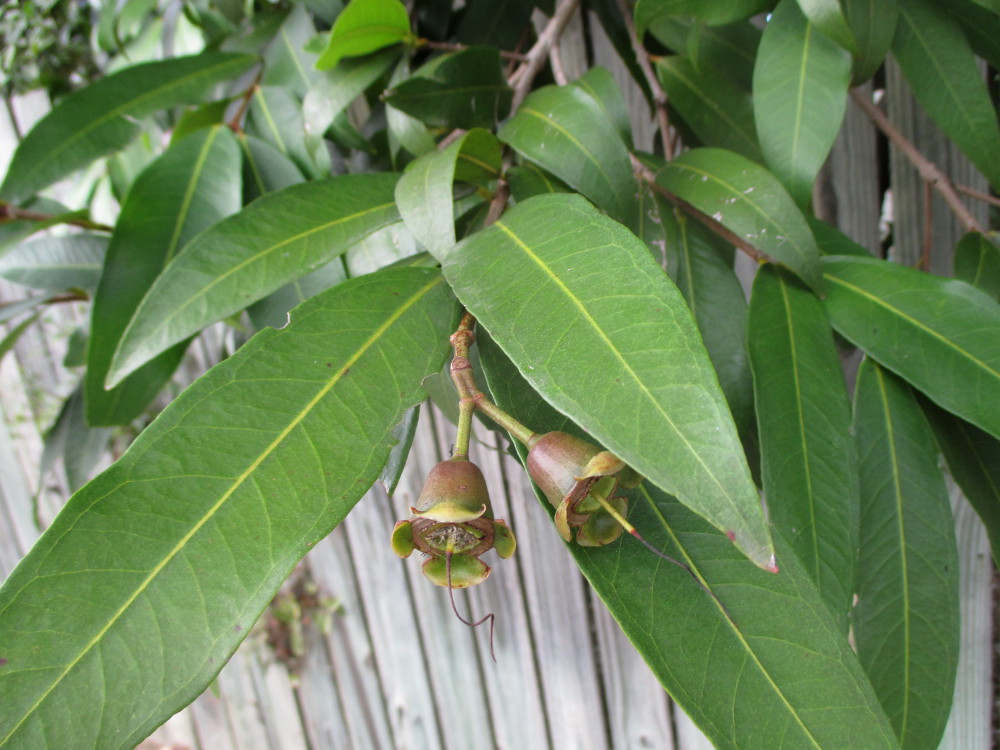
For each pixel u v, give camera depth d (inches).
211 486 7.8
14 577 7.1
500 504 26.9
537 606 28.2
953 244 18.0
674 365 7.2
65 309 33.8
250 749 39.0
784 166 12.6
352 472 8.0
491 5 18.4
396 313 9.1
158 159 14.4
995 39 13.8
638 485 8.7
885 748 7.7
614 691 27.7
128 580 7.3
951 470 11.5
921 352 11.0
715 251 13.2
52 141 15.7
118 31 21.8
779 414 10.8
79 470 21.7
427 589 31.0
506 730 31.2
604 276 8.0
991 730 21.1
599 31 20.9
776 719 7.8
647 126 21.0
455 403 13.4
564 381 7.4
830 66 12.6
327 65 14.1
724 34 15.8
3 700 6.8
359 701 34.8
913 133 18.0
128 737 6.9
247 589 7.4
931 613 11.2
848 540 10.4
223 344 21.2
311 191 11.1
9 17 26.9
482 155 11.0
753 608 8.3
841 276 12.0
